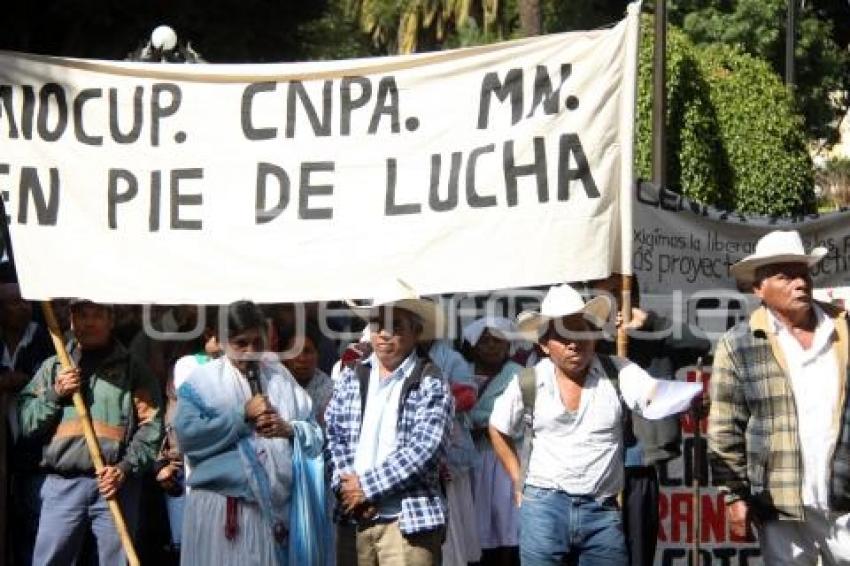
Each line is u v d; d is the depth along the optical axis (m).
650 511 11.00
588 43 10.94
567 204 10.95
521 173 11.04
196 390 10.23
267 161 11.46
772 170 23.56
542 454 10.48
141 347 13.14
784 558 9.93
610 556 10.40
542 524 10.42
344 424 10.39
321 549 10.55
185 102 11.57
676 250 15.79
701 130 22.91
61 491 11.59
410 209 11.25
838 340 9.79
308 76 11.44
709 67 23.84
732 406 9.95
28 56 11.70
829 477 9.68
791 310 9.75
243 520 10.19
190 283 11.48
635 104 10.88
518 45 11.07
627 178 10.82
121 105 11.62
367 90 11.37
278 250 11.40
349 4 63.44
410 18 63.38
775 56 40.84
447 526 10.80
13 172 11.70
